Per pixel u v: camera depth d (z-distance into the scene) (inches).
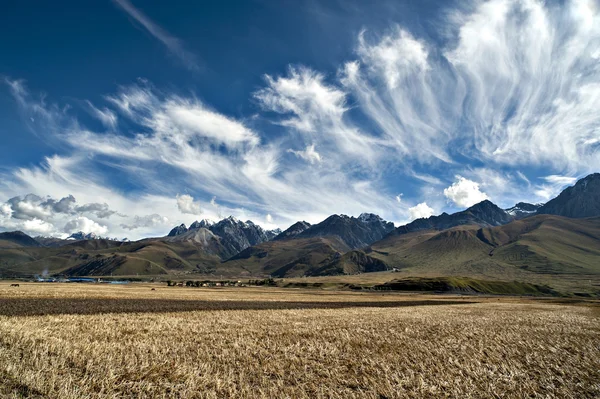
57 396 492.7
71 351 737.6
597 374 771.4
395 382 653.3
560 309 3073.3
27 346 757.3
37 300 2273.6
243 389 572.7
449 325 1582.2
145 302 2471.7
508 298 5925.2
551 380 701.3
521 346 1073.5
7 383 521.7
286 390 584.4
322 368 733.3
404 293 7175.2
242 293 4877.0
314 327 1370.6
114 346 831.1
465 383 649.0
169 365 699.4
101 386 551.5
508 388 641.6
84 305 2059.5
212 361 754.8
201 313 1835.6
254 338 1074.1
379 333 1253.1
